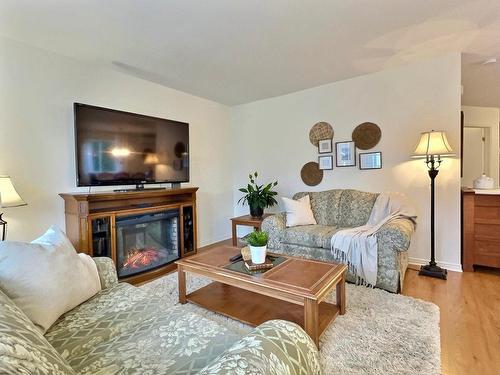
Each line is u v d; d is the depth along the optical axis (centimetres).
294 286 170
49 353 73
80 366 100
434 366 151
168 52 277
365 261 256
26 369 58
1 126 239
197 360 102
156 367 98
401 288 251
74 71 287
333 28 238
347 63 316
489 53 299
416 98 324
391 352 163
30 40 248
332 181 390
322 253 290
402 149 336
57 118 274
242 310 205
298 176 423
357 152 367
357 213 334
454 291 250
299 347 90
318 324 176
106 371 97
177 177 363
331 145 388
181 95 403
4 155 241
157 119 338
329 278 182
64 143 279
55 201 272
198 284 269
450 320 200
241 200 488
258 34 245
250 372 72
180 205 347
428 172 308
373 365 153
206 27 231
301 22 227
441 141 278
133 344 113
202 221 438
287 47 271
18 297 116
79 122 266
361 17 222
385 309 213
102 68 310
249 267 199
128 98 335
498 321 198
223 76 346
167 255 344
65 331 123
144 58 290
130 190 303
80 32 235
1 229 240
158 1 195
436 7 211
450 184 310
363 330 185
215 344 111
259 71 332
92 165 275
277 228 324
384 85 344
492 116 529
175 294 248
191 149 419
